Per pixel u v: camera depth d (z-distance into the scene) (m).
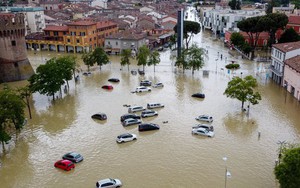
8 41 105.75
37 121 71.81
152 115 72.62
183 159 54.34
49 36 156.12
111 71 115.81
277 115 73.12
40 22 193.62
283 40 136.12
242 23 139.50
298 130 65.25
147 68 119.19
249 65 121.62
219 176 49.25
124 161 54.00
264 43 152.12
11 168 52.75
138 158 54.91
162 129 66.25
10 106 59.44
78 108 79.06
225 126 67.44
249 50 133.50
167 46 163.12
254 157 54.75
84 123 70.00
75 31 148.12
